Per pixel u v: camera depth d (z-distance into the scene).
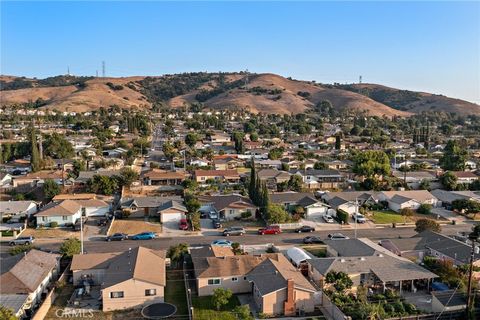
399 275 43.22
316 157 132.38
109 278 40.97
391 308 38.59
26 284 39.50
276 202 73.75
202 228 65.44
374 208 76.44
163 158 129.25
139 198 74.38
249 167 113.50
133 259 44.34
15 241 57.53
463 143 174.50
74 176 93.50
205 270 43.28
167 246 56.88
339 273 42.97
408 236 62.41
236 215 70.19
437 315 37.56
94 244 57.69
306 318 38.53
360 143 170.00
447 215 74.12
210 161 118.00
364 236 62.25
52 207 66.56
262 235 62.31
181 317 38.12
